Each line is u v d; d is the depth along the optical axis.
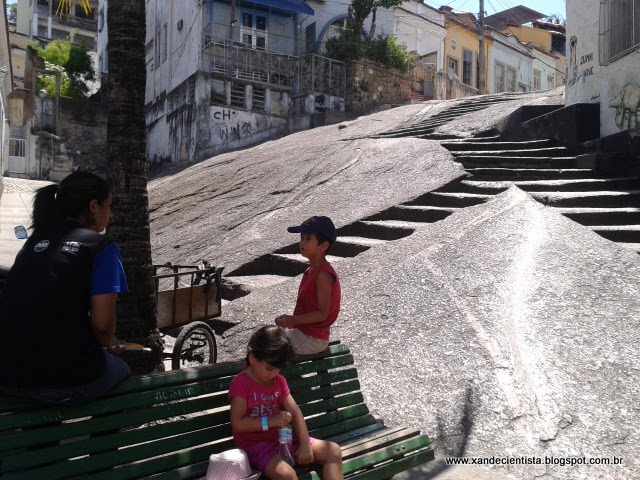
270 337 3.21
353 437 3.93
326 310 3.87
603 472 3.95
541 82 40.34
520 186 9.57
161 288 8.88
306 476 3.30
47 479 2.69
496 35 36.06
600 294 5.94
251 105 22.89
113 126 4.88
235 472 3.01
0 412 2.67
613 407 4.48
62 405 2.79
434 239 7.71
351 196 10.68
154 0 27.47
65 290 2.73
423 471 4.08
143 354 4.76
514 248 7.01
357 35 24.86
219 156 18.05
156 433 3.12
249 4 23.64
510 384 4.77
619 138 10.02
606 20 10.53
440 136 13.91
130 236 4.82
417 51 30.84
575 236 7.31
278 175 13.27
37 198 2.96
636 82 9.77
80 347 2.79
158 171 25.55
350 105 23.88
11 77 18.39
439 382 4.96
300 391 3.83
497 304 5.86
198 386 3.35
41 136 25.58
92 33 42.69
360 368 5.40
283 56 23.72
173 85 24.52
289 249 9.27
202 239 10.93
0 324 2.74
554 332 5.38
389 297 6.45
